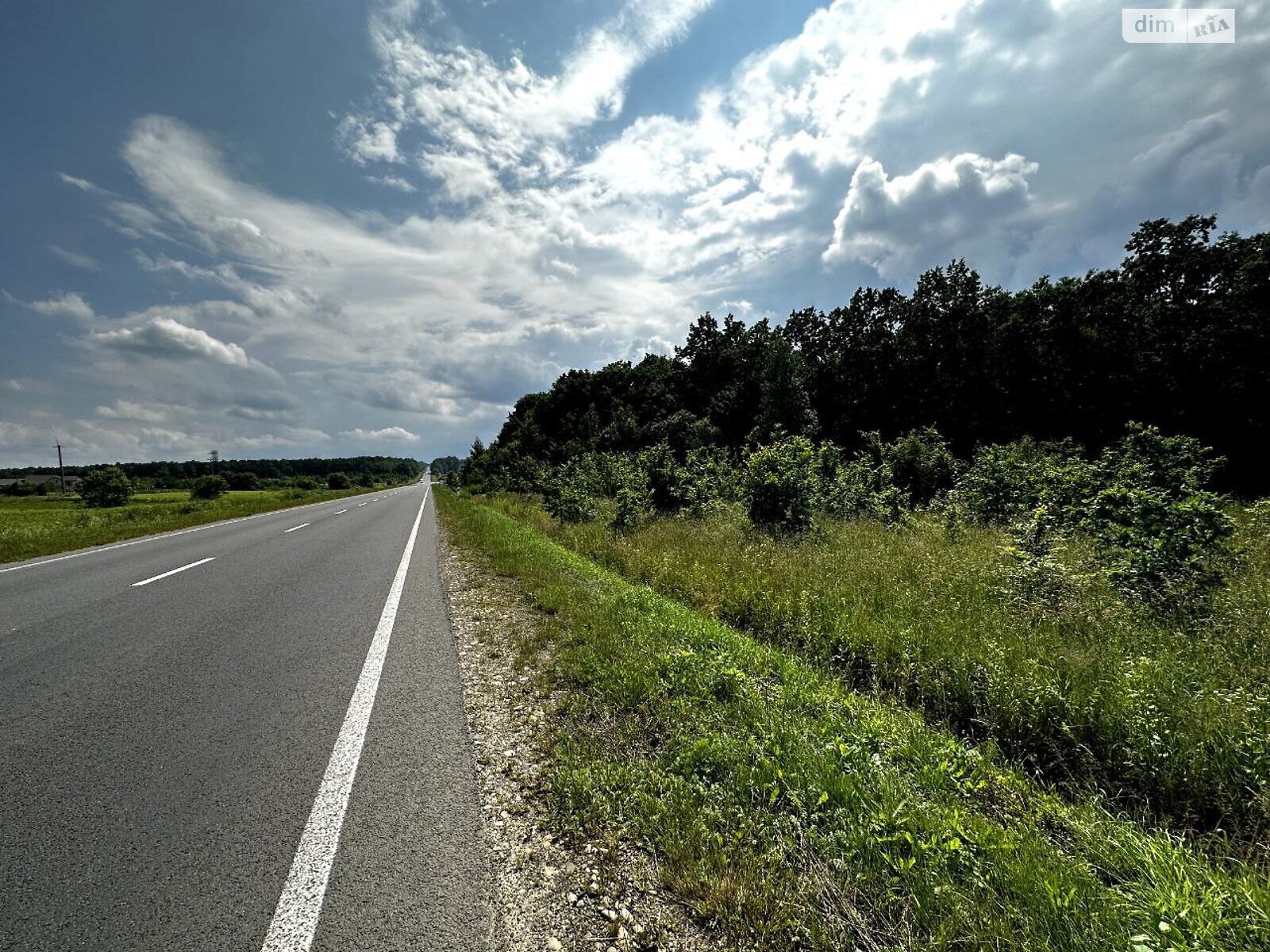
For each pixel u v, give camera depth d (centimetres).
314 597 760
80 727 364
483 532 1445
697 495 1598
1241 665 427
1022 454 1631
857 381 4466
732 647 517
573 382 7150
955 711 421
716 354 5972
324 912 211
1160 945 195
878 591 672
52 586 836
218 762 319
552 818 272
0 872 229
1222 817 293
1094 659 438
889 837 249
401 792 291
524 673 470
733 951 201
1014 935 205
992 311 3884
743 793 290
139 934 200
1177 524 653
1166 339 3122
